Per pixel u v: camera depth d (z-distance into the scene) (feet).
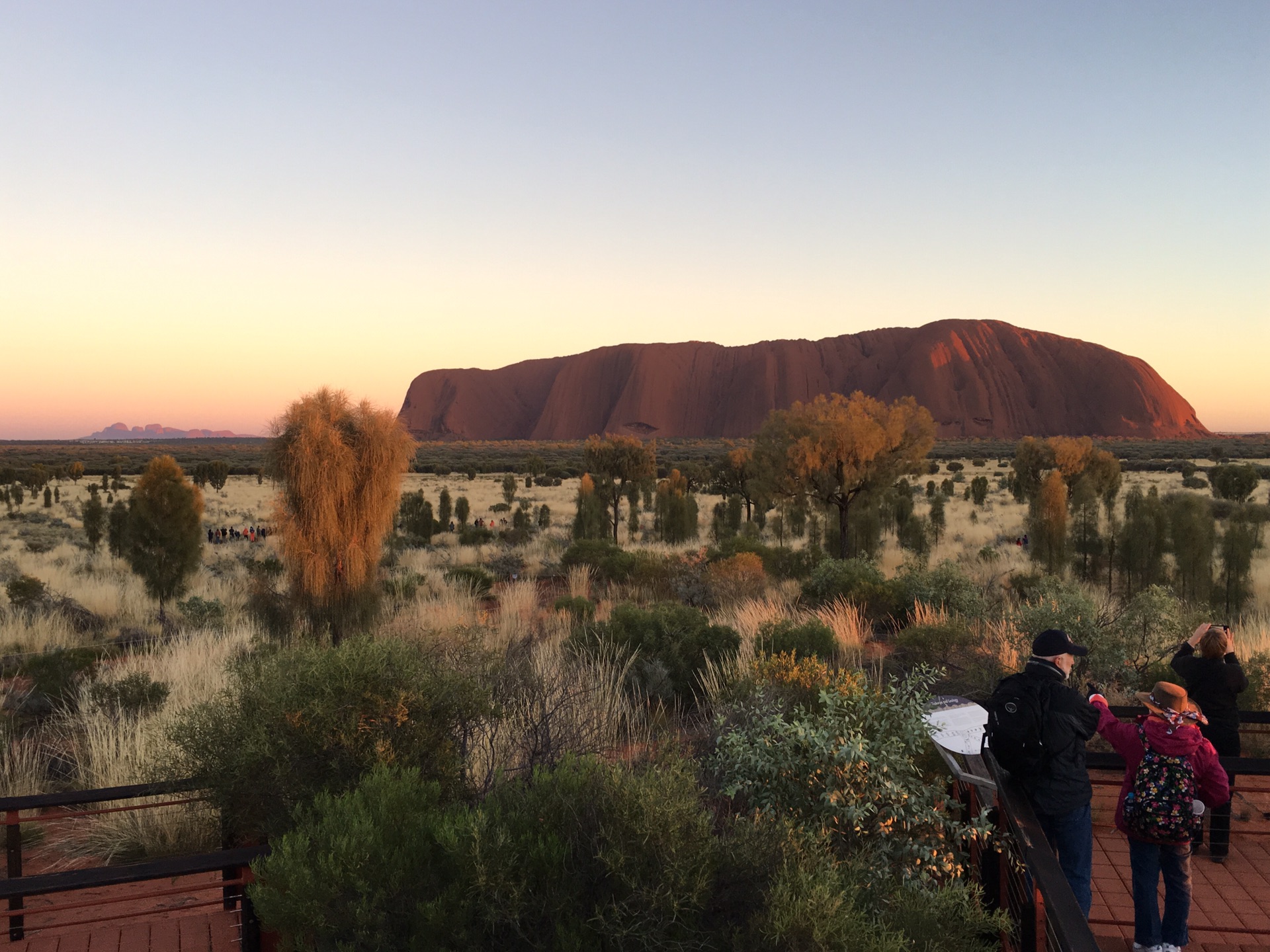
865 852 11.02
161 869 9.06
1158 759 10.43
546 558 71.36
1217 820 13.25
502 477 253.03
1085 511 56.54
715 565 51.57
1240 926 11.06
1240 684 13.56
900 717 12.23
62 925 11.27
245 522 120.16
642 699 24.81
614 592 51.16
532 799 9.62
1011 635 28.25
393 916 8.46
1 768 19.34
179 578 43.55
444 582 52.16
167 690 24.77
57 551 78.89
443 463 323.16
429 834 9.16
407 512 91.50
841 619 35.09
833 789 11.64
